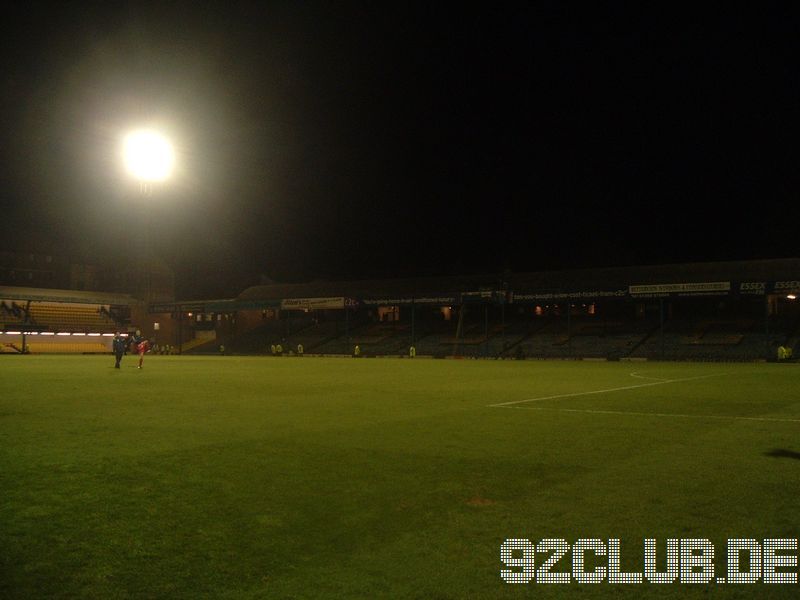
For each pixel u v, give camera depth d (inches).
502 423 464.4
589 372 1245.7
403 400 645.9
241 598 161.8
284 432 418.0
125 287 3147.1
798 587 171.3
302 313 3041.3
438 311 2743.6
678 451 348.8
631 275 2289.6
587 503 242.1
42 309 2657.5
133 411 542.3
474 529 212.1
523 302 2191.2
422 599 161.5
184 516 225.5
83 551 192.2
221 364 1610.5
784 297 2169.0
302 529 211.6
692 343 2057.1
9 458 327.3
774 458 329.1
